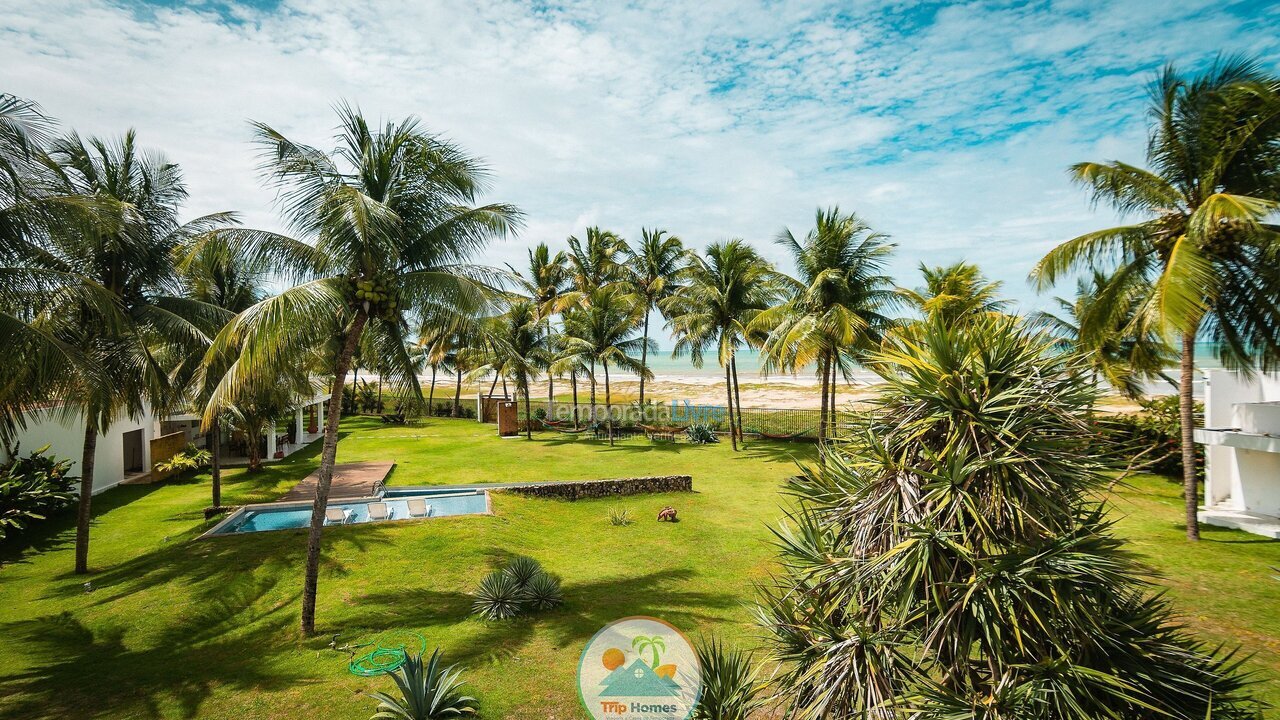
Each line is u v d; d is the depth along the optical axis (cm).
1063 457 380
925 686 383
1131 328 1455
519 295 1112
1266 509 1370
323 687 734
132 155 1159
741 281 2623
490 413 3919
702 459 2427
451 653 816
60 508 1480
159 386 1139
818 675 421
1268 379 1606
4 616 948
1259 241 1120
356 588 1046
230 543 1215
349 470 2114
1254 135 1085
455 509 1574
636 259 3312
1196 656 405
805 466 496
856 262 2239
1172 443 1767
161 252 1176
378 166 948
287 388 1978
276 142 879
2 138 776
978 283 2250
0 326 791
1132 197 1253
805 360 2153
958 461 376
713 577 1117
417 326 1045
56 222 851
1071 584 364
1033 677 352
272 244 917
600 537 1395
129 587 1037
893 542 399
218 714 676
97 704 697
